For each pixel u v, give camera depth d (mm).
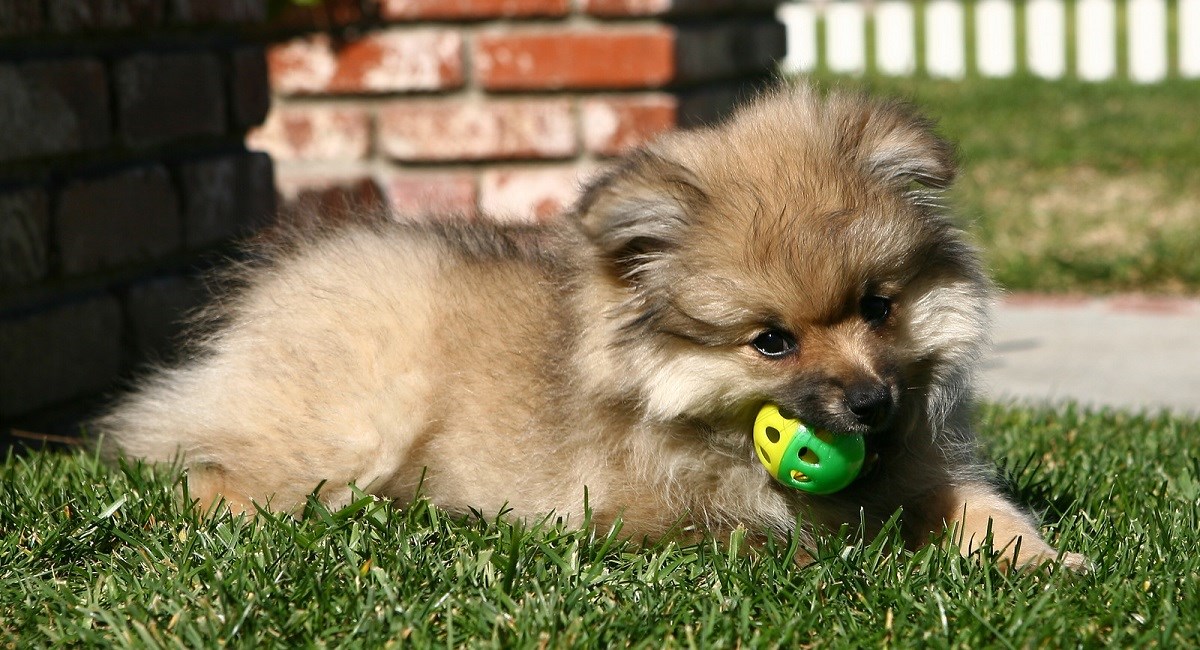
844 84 2844
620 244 2652
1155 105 5066
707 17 3396
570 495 2689
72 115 2912
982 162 4387
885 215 2652
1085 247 3740
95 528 2650
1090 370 3232
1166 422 2951
